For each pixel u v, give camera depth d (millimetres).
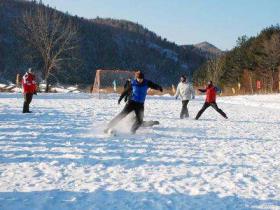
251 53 76062
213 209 5988
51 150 9609
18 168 7820
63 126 13891
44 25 52375
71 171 7758
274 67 70312
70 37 53781
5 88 45344
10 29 115750
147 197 6422
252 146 11336
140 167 8273
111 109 21875
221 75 74375
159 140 11727
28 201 6043
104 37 170000
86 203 6059
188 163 8805
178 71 185625
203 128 15000
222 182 7418
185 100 18391
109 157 9094
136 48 186500
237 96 48594
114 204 6055
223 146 11164
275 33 76250
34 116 16953
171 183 7227
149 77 170625
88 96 37406
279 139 12867
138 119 12766
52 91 50719
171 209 5926
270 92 56688
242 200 6434
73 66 58281
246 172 8227
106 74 55719
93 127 13852
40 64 59344
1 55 94938
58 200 6141
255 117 20734
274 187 7203
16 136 11406
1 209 5672
